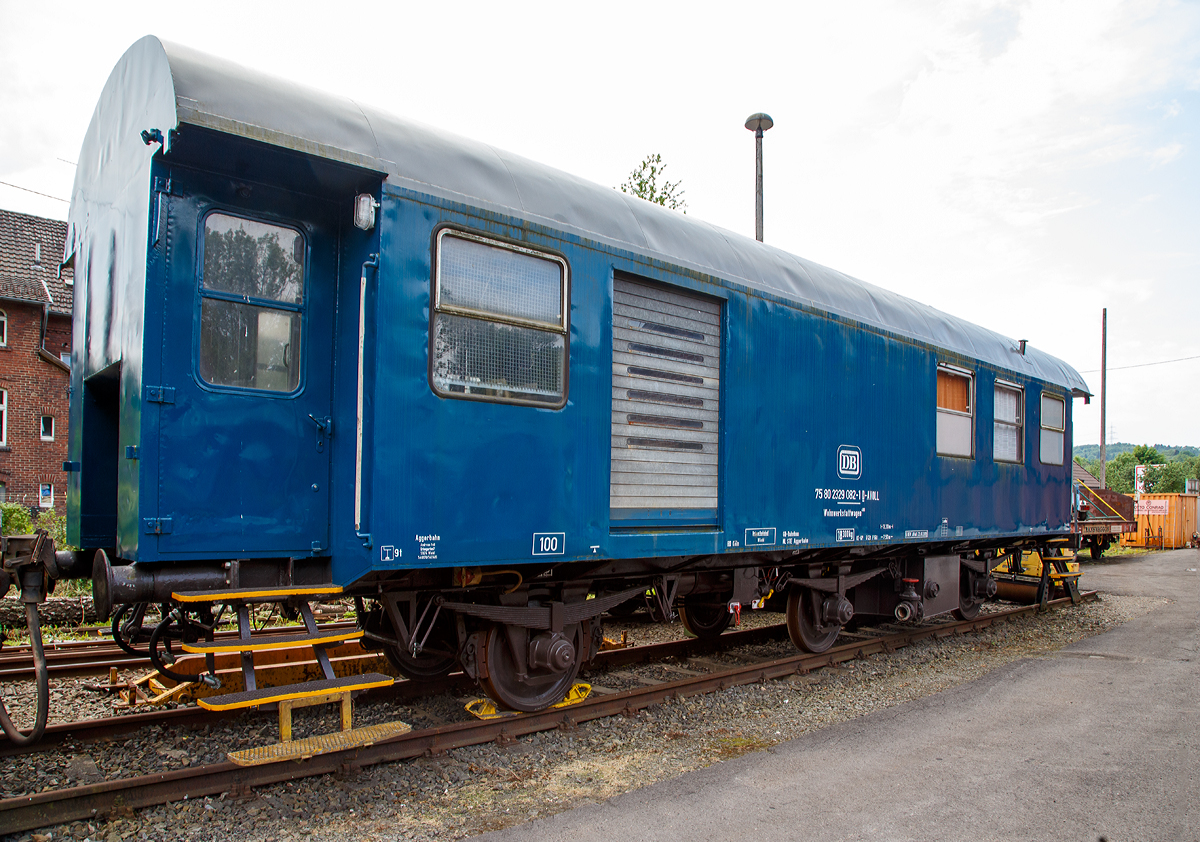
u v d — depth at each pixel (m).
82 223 5.45
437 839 3.53
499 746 4.70
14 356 20.31
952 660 7.81
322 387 4.41
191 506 3.93
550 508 4.88
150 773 4.16
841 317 7.34
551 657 5.05
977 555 10.32
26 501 20.30
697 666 7.03
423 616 4.77
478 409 4.53
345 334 4.41
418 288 4.30
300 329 4.36
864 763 4.62
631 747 4.87
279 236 4.31
